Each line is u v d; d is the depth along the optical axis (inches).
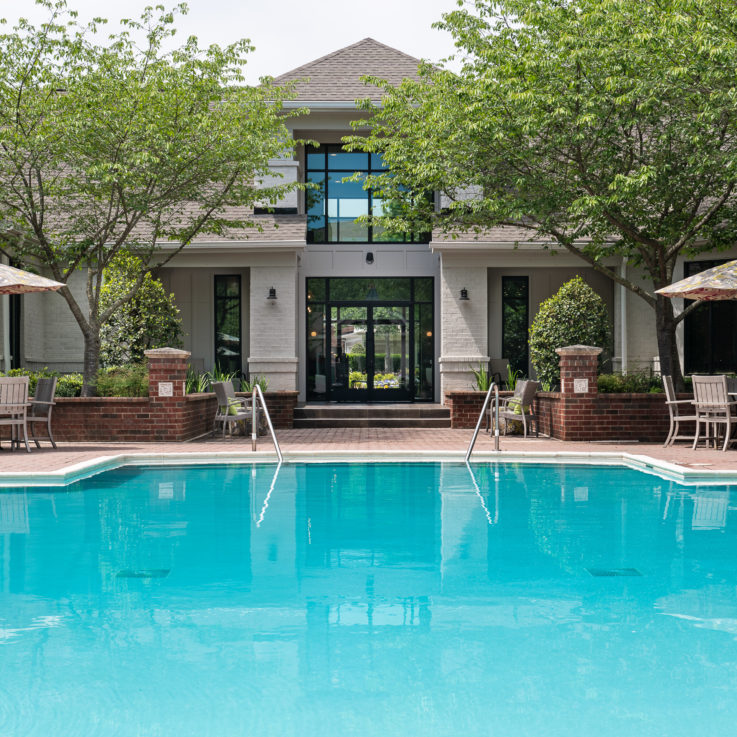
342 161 865.5
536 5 533.0
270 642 157.3
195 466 449.7
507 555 235.1
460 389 786.2
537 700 128.8
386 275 863.7
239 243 753.6
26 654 150.4
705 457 461.7
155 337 745.6
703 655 149.6
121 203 624.1
